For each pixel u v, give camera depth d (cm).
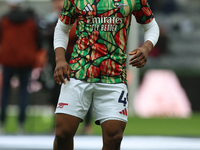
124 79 1304
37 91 3725
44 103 3925
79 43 1307
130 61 1280
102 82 1279
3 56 2566
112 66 1281
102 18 1275
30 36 2573
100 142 2288
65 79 1310
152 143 2303
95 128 2916
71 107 1278
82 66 1288
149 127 3036
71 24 1354
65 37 1359
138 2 1313
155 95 3972
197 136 2570
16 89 4194
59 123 1287
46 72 2445
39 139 2388
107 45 1280
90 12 1281
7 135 2528
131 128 2964
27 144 2230
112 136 1264
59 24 1352
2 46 2567
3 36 2566
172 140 2409
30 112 3753
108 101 1277
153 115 3934
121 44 1293
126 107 1288
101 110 1281
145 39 1352
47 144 2230
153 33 1345
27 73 2588
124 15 1285
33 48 2573
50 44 2317
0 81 3816
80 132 2481
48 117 3253
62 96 1296
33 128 2895
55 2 2331
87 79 1280
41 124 3147
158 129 2933
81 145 2195
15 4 2591
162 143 2311
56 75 1298
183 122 3381
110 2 1279
